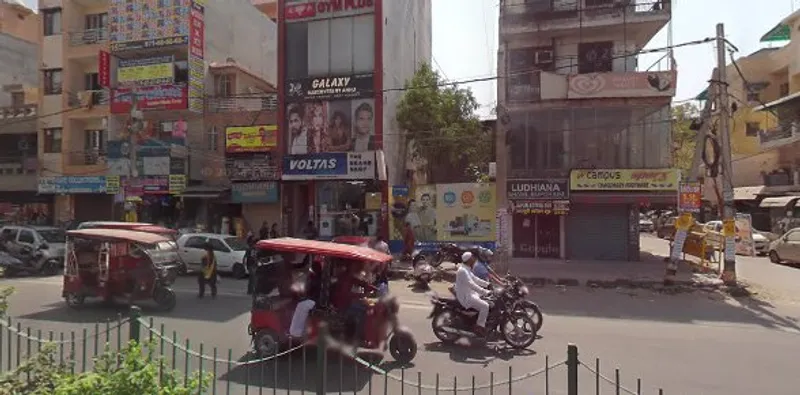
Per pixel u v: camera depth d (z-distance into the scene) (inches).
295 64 930.7
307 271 305.0
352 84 896.9
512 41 896.9
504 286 361.1
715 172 624.1
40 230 719.7
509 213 841.5
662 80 797.2
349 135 898.1
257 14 1235.9
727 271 595.5
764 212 1221.1
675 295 556.7
